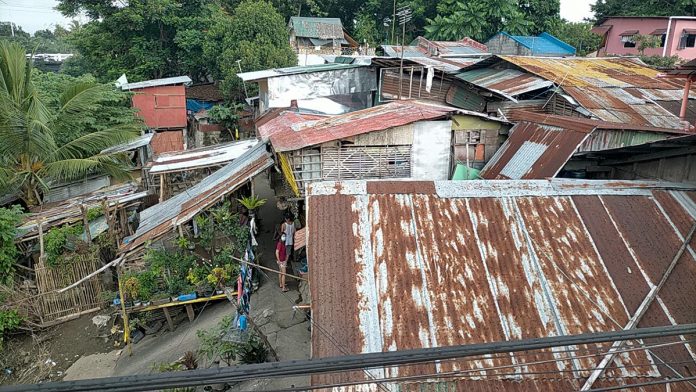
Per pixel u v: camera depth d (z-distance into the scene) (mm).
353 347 5539
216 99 30469
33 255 12891
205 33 29562
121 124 19938
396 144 11391
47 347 10898
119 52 30141
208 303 11109
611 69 18656
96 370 9805
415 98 17688
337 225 6703
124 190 16578
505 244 6633
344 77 20391
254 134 27094
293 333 9148
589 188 7477
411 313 5855
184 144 25703
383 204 7004
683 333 2572
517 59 18391
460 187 7359
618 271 6414
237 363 8438
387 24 40750
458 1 35125
